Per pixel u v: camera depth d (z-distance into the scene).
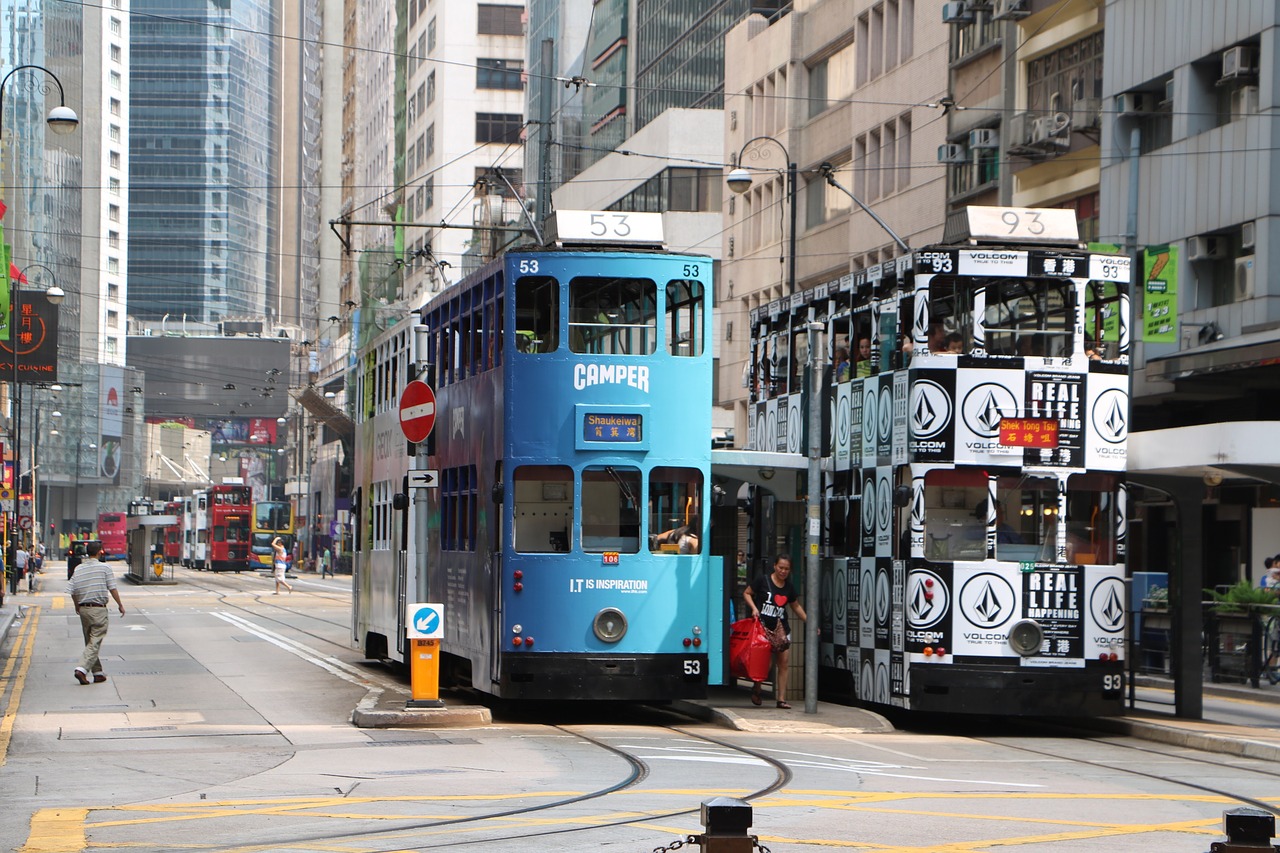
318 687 49.78
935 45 90.56
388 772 29.62
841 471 45.84
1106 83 73.06
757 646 43.38
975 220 42.31
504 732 37.72
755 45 116.00
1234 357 56.31
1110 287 41.41
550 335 41.31
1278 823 24.22
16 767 30.28
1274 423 38.28
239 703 44.50
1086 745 38.16
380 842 21.75
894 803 26.28
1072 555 40.94
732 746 35.38
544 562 40.47
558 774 29.47
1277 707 46.03
